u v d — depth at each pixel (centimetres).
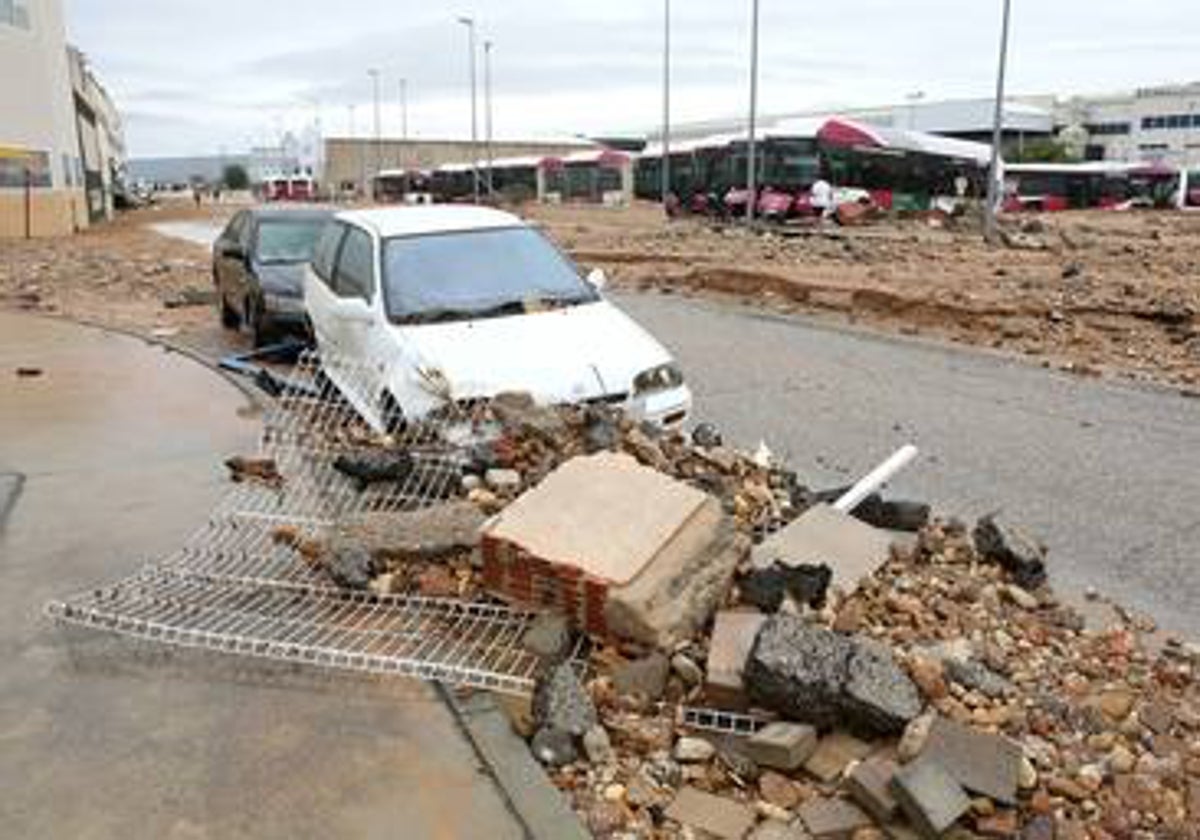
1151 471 789
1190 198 5831
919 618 492
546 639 454
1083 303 1506
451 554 535
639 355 739
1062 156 8881
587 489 512
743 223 3875
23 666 460
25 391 1007
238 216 1430
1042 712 416
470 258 830
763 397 1036
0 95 3622
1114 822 359
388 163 10575
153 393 991
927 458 826
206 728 412
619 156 6331
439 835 353
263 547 577
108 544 600
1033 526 678
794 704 406
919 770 358
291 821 359
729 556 493
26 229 3741
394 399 716
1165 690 451
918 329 1441
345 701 431
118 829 355
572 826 359
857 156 4072
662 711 429
